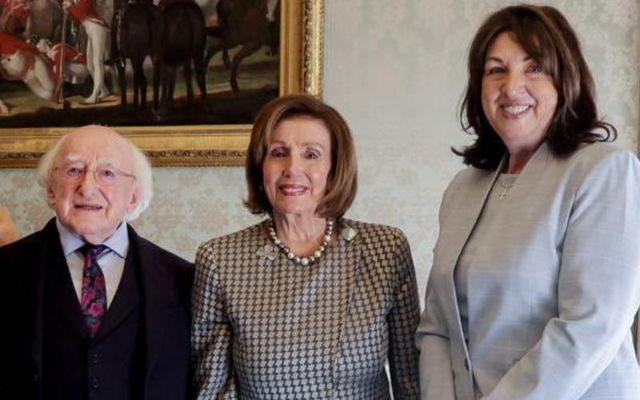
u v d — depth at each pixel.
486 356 1.32
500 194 1.43
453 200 1.55
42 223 2.58
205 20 2.48
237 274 1.60
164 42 2.51
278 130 1.62
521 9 1.39
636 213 1.23
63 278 1.57
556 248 1.28
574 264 1.23
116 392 1.51
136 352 1.55
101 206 1.60
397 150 2.39
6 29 2.61
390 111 2.40
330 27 2.43
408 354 1.61
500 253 1.32
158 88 2.51
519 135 1.37
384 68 2.41
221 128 2.46
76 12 2.56
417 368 1.60
